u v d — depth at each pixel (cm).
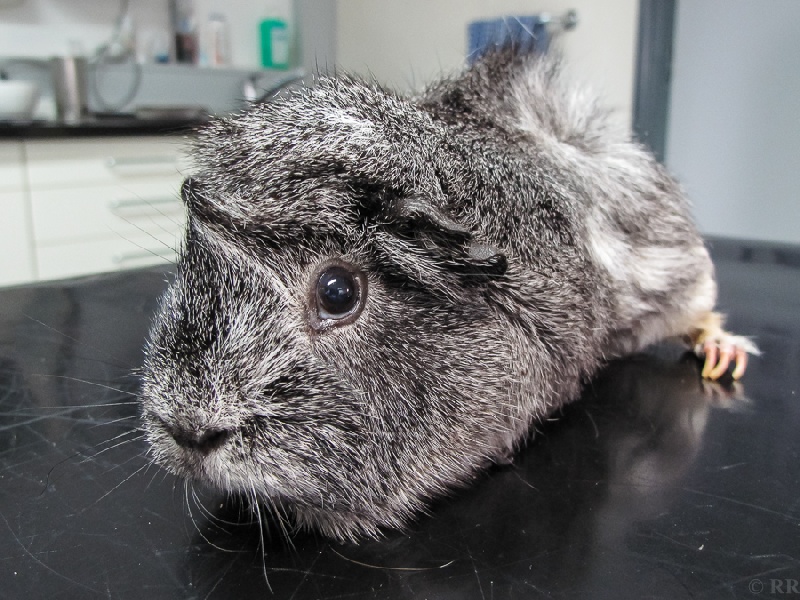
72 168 49
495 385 16
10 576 14
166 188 54
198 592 13
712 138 52
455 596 13
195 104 73
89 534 15
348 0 78
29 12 63
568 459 18
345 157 14
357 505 14
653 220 22
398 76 72
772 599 13
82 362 25
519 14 57
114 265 53
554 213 18
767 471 17
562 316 17
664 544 14
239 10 75
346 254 14
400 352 14
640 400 22
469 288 15
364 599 13
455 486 16
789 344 26
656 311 22
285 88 18
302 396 13
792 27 46
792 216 49
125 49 67
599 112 23
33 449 19
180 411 13
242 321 13
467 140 17
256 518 15
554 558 14
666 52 51
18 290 34
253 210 14
